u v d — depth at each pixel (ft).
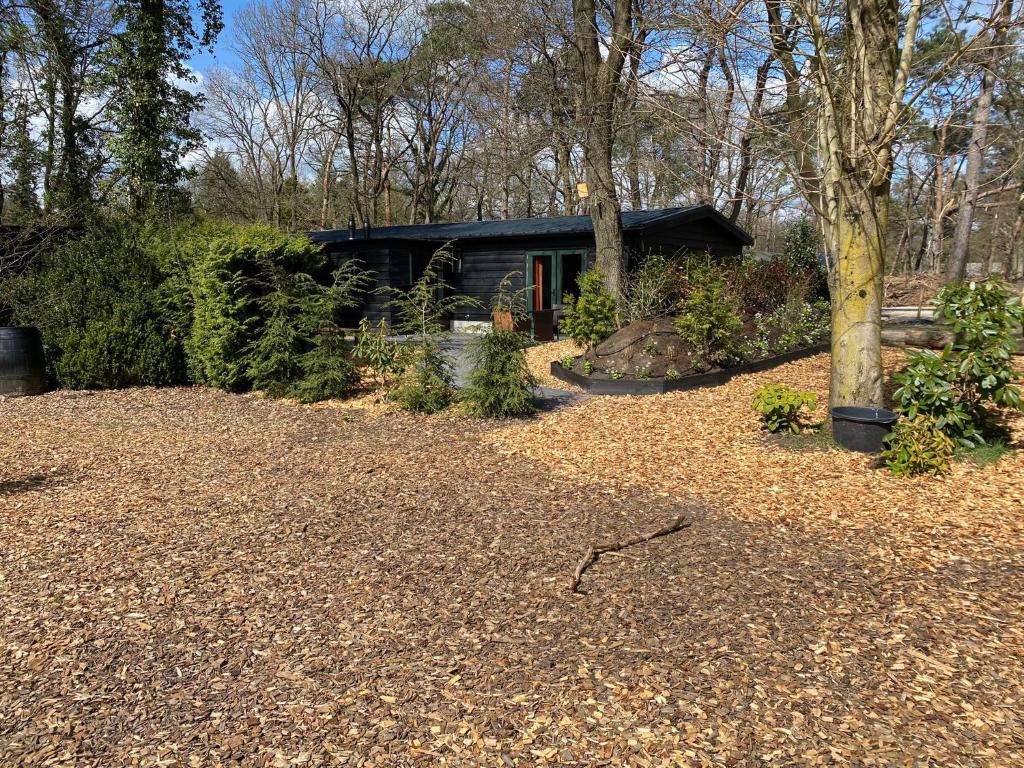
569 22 60.59
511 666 10.08
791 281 49.85
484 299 60.54
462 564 13.74
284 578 13.19
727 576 13.06
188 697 9.50
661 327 36.65
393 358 31.24
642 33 41.73
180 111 69.92
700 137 25.91
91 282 36.24
